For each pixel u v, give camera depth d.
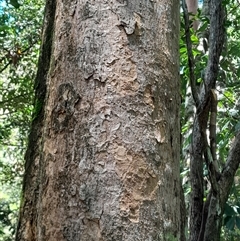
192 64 2.25
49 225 1.18
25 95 7.14
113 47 1.23
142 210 1.14
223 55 4.06
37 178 1.51
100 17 1.26
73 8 1.31
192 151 2.68
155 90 1.24
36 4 7.53
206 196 2.85
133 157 1.17
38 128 1.61
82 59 1.24
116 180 1.14
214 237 2.42
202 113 2.33
